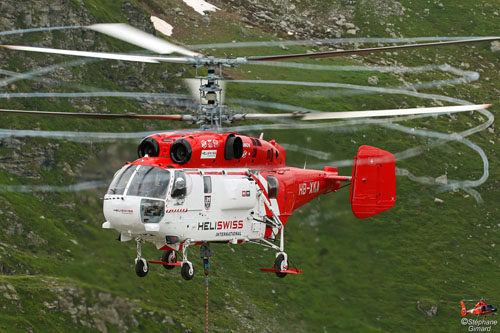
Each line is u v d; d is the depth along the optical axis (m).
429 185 98.00
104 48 91.75
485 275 83.75
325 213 73.06
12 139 76.06
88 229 68.94
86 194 74.25
